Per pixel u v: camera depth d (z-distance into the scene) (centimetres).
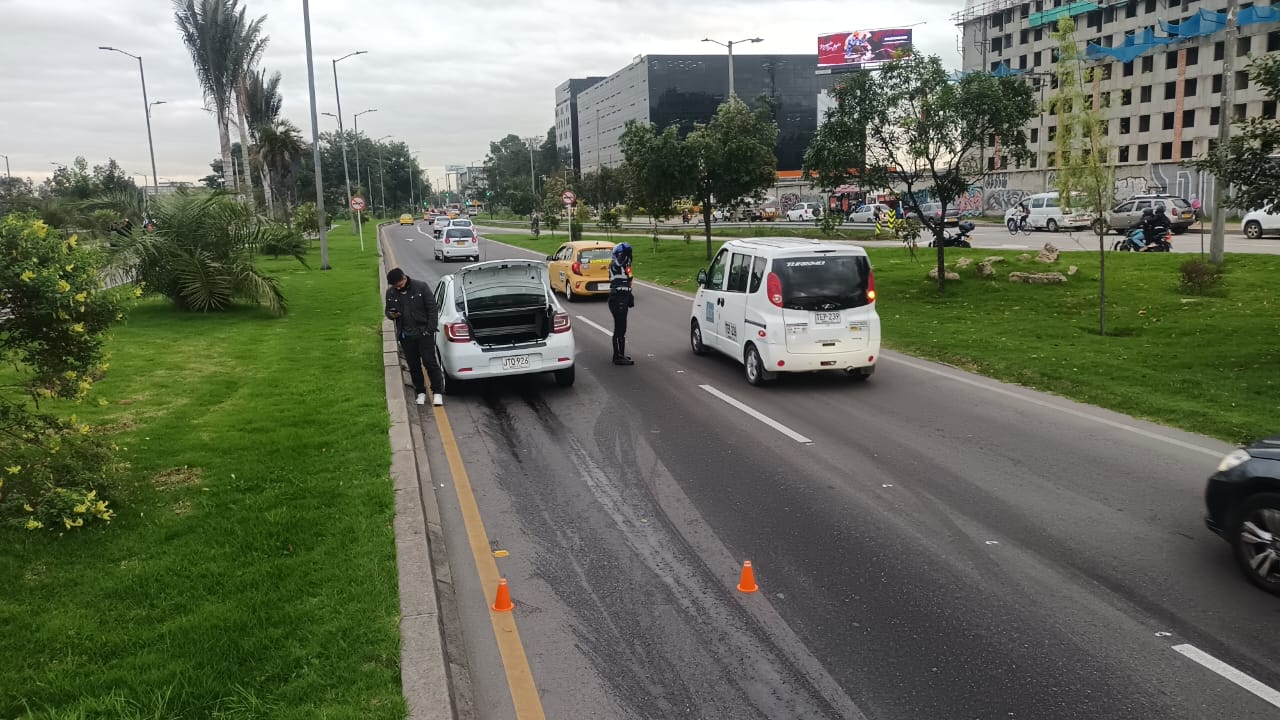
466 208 14900
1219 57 5844
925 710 408
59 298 568
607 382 1178
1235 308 1534
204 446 799
